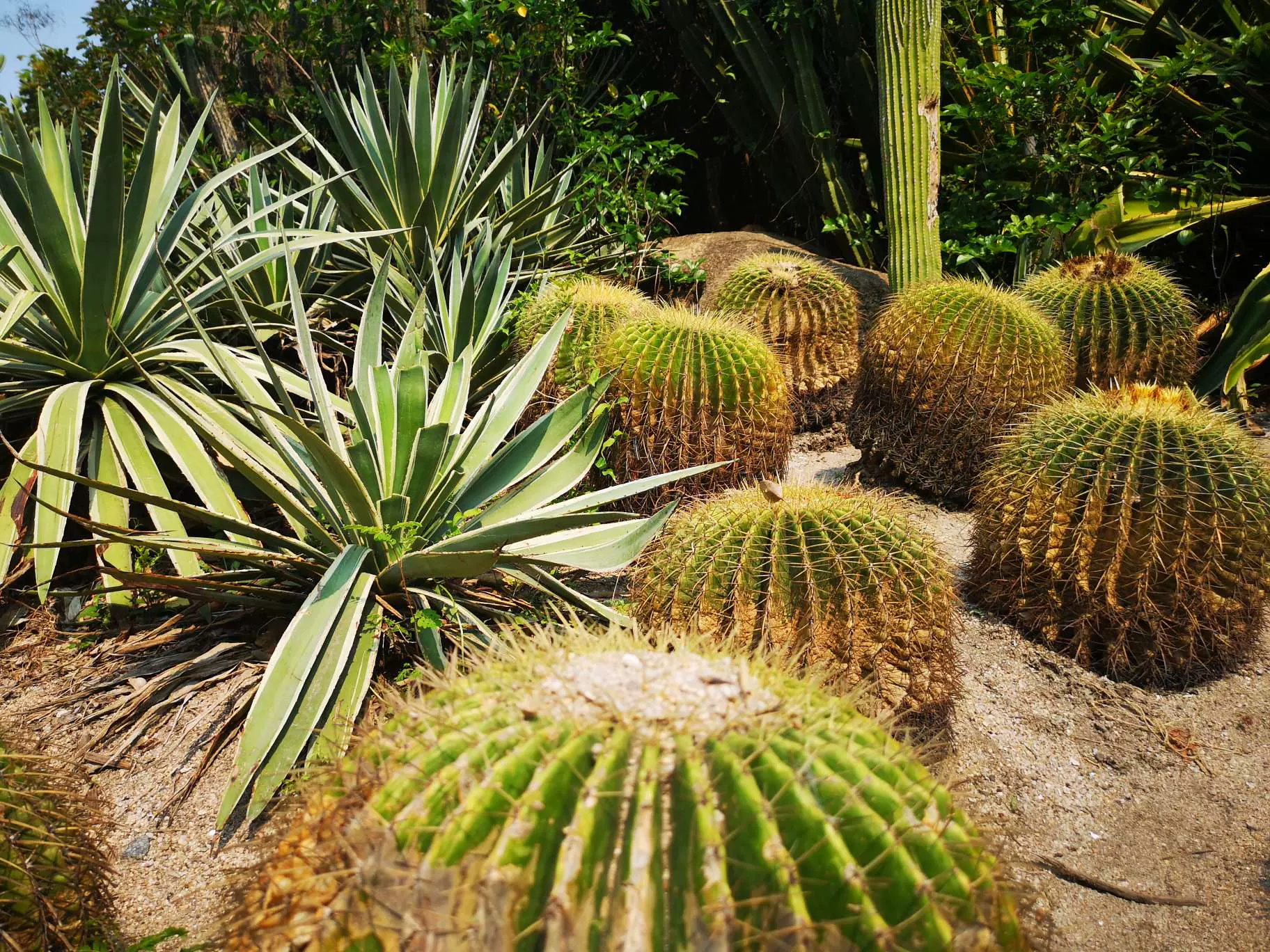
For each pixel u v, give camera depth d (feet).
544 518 10.97
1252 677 12.09
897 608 9.45
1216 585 11.59
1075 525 11.93
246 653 11.87
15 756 6.34
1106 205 23.48
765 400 14.67
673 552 10.07
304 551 11.98
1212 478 11.37
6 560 12.72
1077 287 18.49
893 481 17.49
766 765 4.71
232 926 5.15
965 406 16.15
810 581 9.34
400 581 11.43
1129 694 11.68
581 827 4.38
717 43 29.66
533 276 21.45
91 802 7.05
